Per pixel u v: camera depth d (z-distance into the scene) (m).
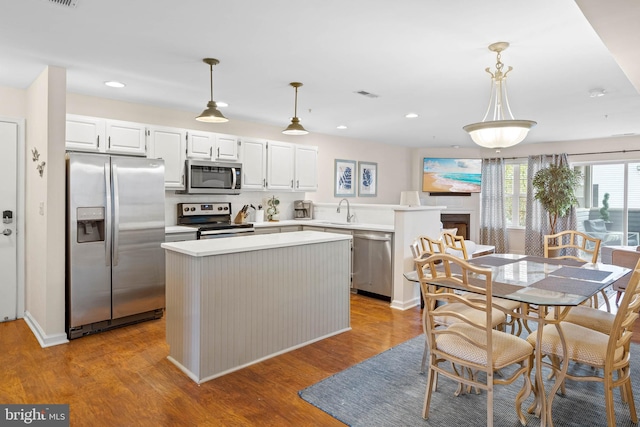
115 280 3.55
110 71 3.36
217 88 3.88
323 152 6.69
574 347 2.04
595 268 2.77
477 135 2.65
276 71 3.35
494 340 2.11
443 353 2.14
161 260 3.86
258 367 2.81
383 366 2.83
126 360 2.90
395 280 4.36
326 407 2.28
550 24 2.38
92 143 3.92
